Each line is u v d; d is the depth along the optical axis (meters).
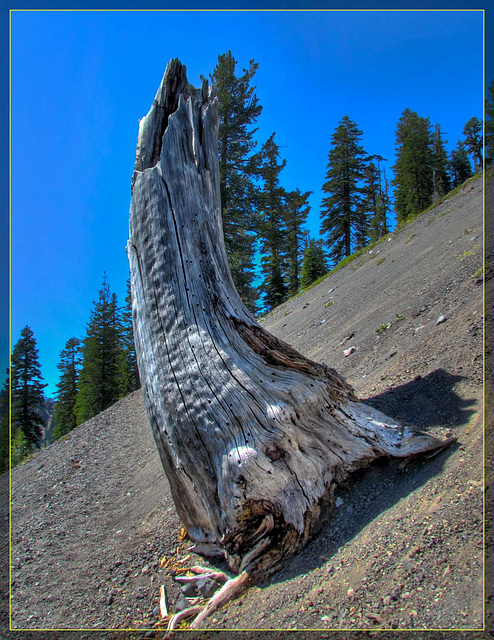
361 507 4.29
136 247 5.47
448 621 2.71
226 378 4.56
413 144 39.88
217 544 4.80
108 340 44.22
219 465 4.34
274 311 24.58
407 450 4.50
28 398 38.31
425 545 3.37
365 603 3.14
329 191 39.72
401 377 6.35
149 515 6.38
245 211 22.89
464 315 6.89
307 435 4.45
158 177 5.34
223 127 21.97
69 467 10.35
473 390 5.07
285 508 4.19
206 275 5.12
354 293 15.16
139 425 12.88
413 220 22.53
